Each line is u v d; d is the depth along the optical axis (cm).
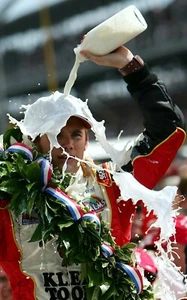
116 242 516
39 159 496
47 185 493
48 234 482
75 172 511
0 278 688
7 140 520
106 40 508
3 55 3481
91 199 517
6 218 499
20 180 493
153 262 553
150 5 2994
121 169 503
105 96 3108
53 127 489
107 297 484
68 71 3312
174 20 2912
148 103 523
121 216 525
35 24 3550
